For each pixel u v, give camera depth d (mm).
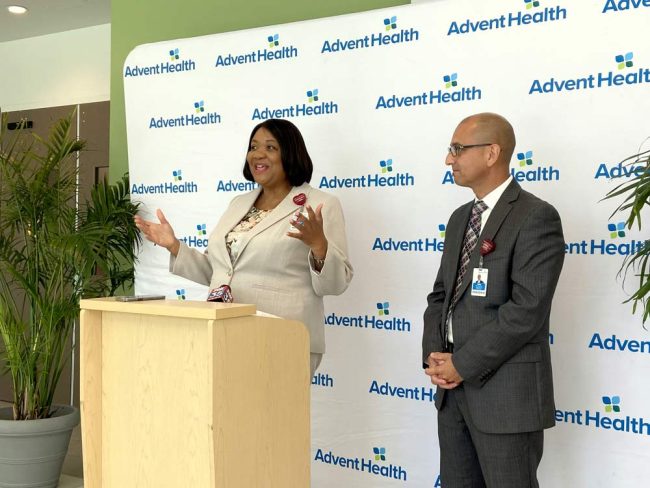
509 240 1839
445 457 2021
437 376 1885
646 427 2295
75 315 3051
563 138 2443
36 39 4828
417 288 2742
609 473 2352
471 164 1972
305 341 1612
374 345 2830
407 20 2748
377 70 2822
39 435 2992
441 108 2686
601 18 2375
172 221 3369
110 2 4086
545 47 2473
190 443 1444
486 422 1812
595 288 2385
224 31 3412
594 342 2385
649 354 2293
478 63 2602
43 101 4789
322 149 2951
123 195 3498
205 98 3273
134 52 3459
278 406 1527
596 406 2377
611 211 2361
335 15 3105
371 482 2832
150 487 1506
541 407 1809
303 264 2168
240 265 2166
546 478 2451
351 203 2883
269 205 2309
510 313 1766
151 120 3420
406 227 2766
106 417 1579
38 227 3094
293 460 1580
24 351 3115
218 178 3254
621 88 2348
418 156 2738
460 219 2051
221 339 1355
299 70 3014
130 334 1543
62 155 3127
